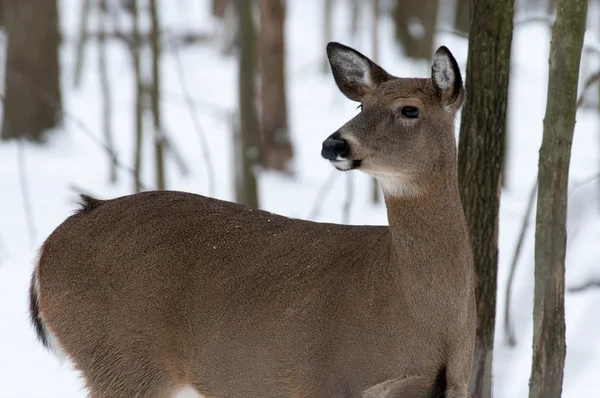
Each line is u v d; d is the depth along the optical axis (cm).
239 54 1986
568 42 897
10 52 2777
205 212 1014
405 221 868
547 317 923
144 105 2652
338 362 895
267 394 948
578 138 2973
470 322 888
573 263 1659
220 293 959
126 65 3756
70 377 1234
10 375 1239
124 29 3944
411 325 867
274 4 2628
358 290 893
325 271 923
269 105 2666
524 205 2238
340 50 948
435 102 875
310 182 2566
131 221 1015
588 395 1191
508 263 1730
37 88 2775
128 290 991
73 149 2720
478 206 1062
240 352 949
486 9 1038
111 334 1002
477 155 1058
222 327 955
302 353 913
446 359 873
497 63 1045
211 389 978
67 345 1025
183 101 3300
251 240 977
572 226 1725
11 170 2458
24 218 2009
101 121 2988
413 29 3825
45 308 1033
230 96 3400
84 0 3459
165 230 1000
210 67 3838
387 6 4641
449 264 864
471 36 1052
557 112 908
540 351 928
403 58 3828
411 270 865
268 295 938
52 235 1043
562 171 913
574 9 889
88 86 3478
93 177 2405
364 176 2611
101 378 1012
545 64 3991
